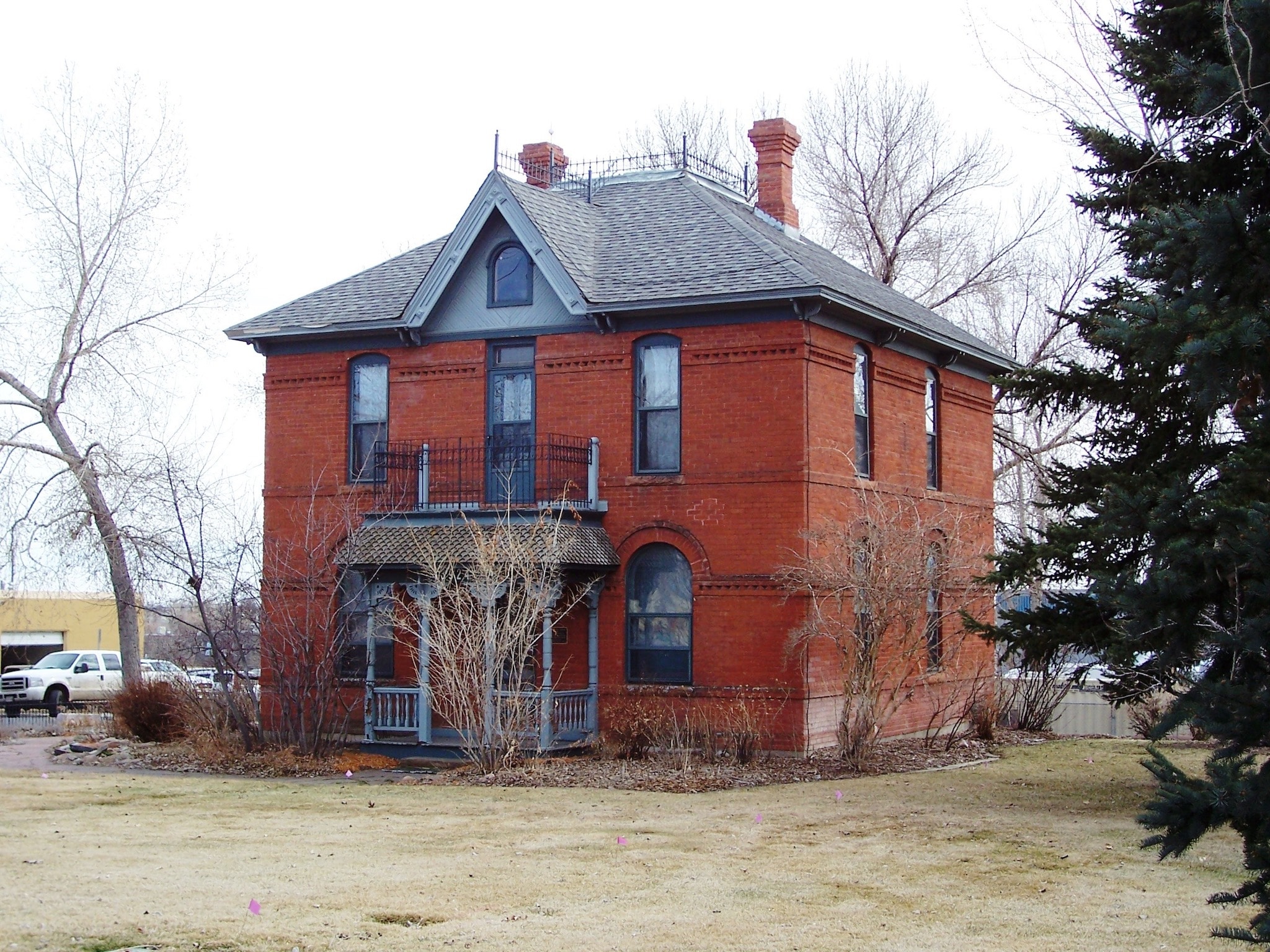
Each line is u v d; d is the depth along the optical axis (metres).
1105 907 11.77
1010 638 18.34
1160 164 17.38
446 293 25.28
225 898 11.71
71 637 57.16
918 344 26.61
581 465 24.03
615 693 23.56
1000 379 19.42
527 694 21.69
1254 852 7.40
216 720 25.06
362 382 26.25
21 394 39.34
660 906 11.70
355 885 12.38
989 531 29.50
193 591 26.72
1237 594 8.05
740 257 23.69
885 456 25.28
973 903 11.91
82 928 10.51
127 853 13.77
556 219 25.11
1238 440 16.81
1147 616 8.63
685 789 19.14
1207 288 8.58
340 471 26.06
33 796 18.12
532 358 24.81
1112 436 18.36
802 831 15.54
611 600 23.77
